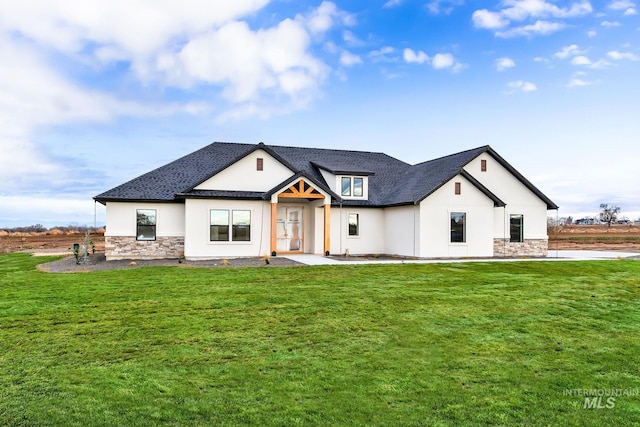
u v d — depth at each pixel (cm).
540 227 2444
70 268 1673
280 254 2261
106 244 2028
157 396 500
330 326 808
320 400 495
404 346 698
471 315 905
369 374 577
